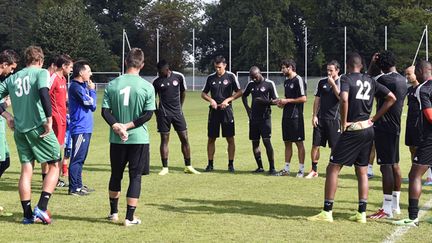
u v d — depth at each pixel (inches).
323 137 463.5
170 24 3093.0
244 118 1051.3
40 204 309.1
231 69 2679.6
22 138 309.4
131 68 306.5
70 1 3019.2
